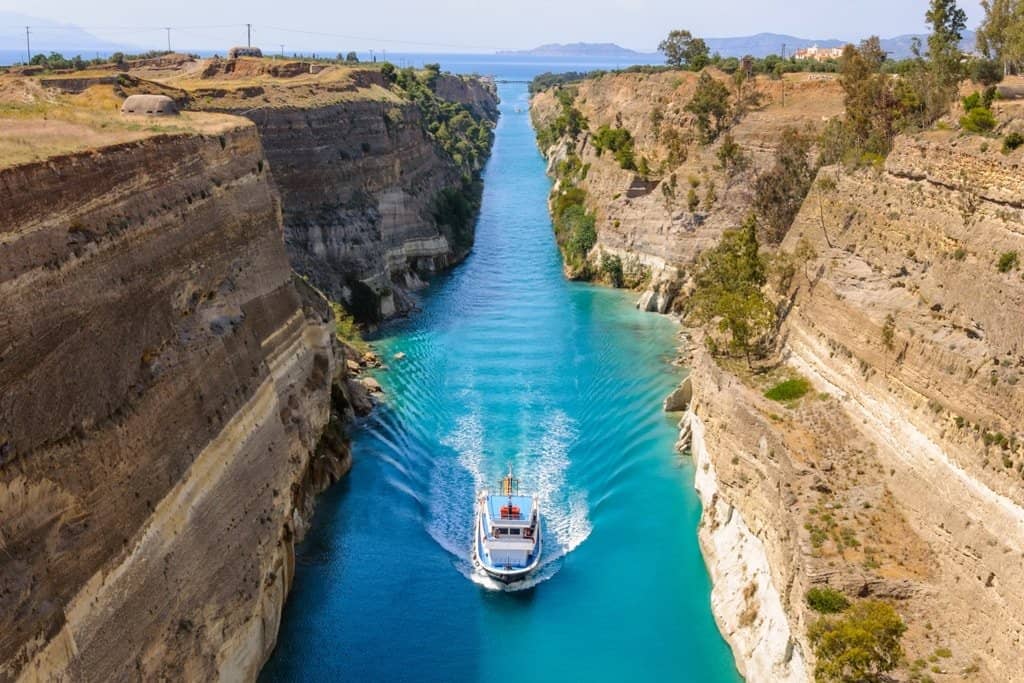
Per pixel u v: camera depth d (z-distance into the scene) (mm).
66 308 27391
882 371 40188
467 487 54406
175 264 36219
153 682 28516
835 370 44406
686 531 49250
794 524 36312
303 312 55000
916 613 32344
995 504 31219
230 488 36625
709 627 41844
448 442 59594
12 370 24312
